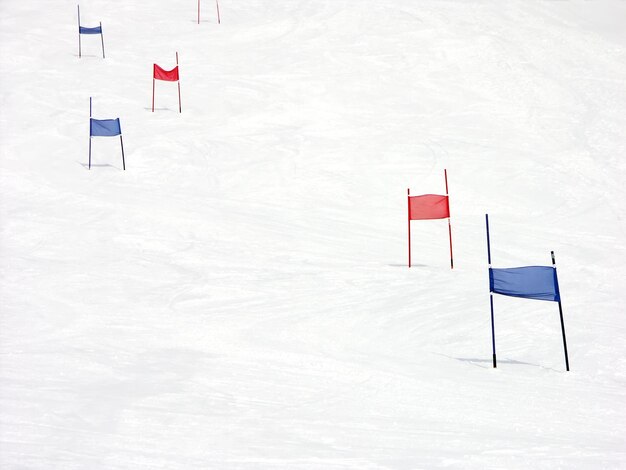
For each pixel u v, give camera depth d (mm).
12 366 28125
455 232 53562
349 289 40406
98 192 59062
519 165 66562
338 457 20516
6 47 95312
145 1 116312
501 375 28391
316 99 82188
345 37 100000
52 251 46406
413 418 23734
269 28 104125
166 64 92812
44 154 67000
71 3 114188
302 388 26531
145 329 33500
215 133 73625
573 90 83812
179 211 55500
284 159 68062
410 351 31312
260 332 33375
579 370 29078
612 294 40375
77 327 33500
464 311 36688
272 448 21078
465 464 20109
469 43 96062
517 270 29828
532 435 22422
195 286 40500
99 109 78750
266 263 45281
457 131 74625
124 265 44062
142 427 22469
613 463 20281
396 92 84312
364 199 60531
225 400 25109
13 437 21438
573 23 104500
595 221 56125
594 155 68375
